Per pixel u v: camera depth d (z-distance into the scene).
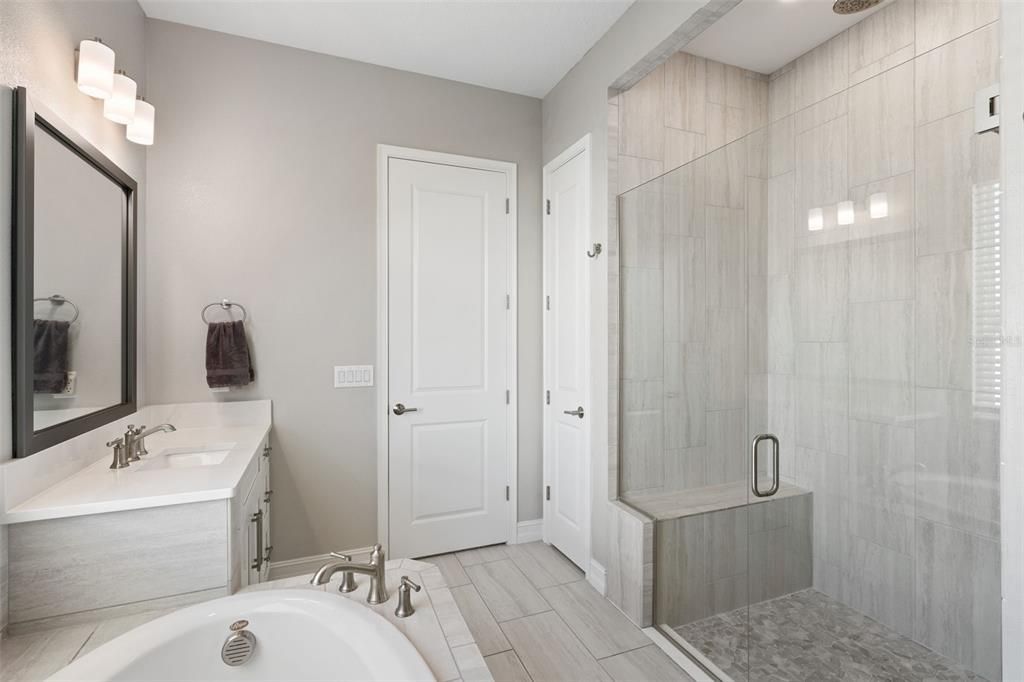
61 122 1.58
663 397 2.29
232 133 2.53
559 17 2.40
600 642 2.11
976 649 1.47
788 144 1.99
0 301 1.33
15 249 1.38
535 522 3.18
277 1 2.29
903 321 1.65
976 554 1.47
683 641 2.11
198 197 2.47
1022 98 0.98
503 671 1.93
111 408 1.97
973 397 1.48
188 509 1.47
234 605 1.38
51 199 1.55
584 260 2.72
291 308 2.63
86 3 1.80
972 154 1.49
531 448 3.18
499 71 2.89
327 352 2.71
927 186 1.60
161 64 2.41
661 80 2.62
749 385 2.02
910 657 1.59
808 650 1.78
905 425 1.64
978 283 1.47
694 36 2.07
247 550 1.83
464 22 2.45
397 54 2.72
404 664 1.14
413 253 2.89
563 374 2.96
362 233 2.78
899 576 1.64
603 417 2.55
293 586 1.56
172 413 2.42
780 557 1.89
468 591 2.54
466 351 3.02
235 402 2.51
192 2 2.29
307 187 2.67
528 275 3.16
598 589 2.54
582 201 2.74
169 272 2.42
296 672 1.34
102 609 1.39
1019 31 0.99
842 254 1.82
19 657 1.23
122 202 2.09
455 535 2.99
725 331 2.11
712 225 2.15
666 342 2.29
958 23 1.98
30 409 1.40
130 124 2.00
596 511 2.59
